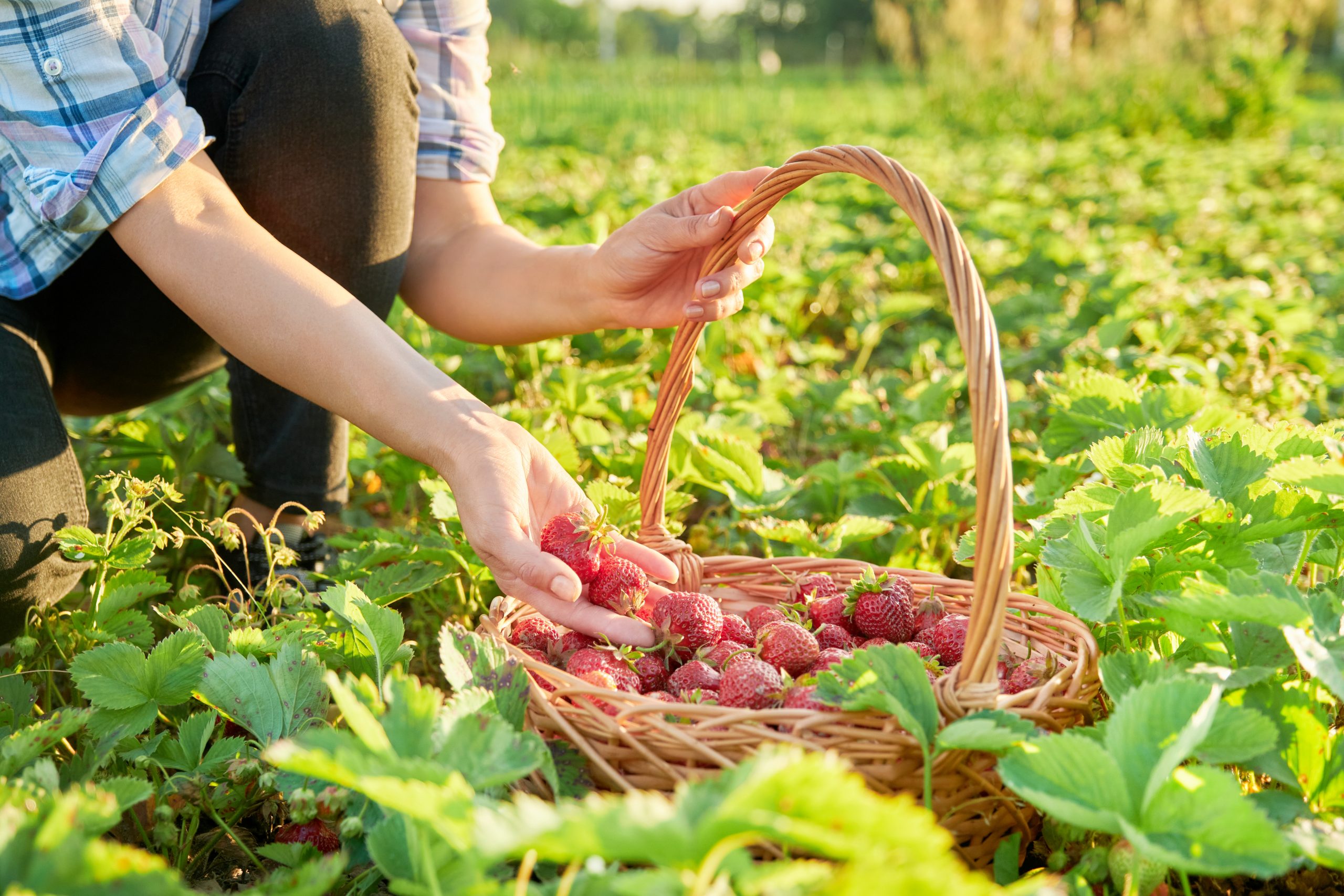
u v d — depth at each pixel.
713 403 3.18
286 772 1.22
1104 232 5.51
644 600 1.53
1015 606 1.51
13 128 1.53
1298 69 12.76
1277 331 3.31
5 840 0.87
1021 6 13.09
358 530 2.02
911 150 9.95
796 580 1.70
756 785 0.73
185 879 1.31
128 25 1.54
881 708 1.13
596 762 1.18
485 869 0.93
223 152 1.84
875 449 2.83
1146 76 12.47
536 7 51.88
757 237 1.58
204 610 1.49
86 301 1.99
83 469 2.42
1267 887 1.17
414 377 1.48
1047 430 2.26
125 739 1.33
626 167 9.16
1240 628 1.25
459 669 1.22
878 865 0.71
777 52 43.56
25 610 1.59
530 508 1.52
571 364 3.11
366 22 1.82
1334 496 1.41
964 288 1.18
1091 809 1.00
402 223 1.93
